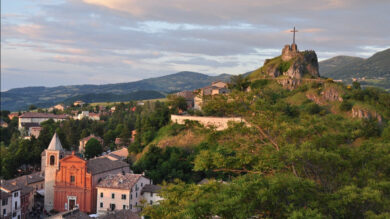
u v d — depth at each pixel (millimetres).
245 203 31891
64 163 116750
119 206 105688
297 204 34031
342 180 40094
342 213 33094
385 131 73500
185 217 33469
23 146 170750
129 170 133375
